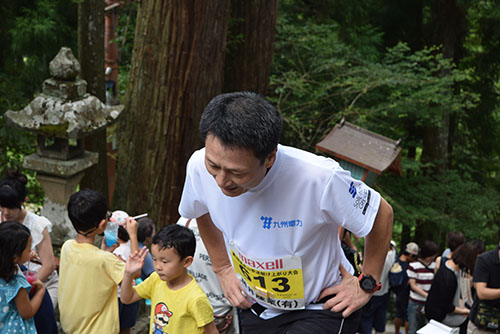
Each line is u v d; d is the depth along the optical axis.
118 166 7.64
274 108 1.62
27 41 8.41
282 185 1.81
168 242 2.79
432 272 6.90
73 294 3.37
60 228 5.09
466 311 6.10
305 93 10.80
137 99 7.34
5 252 2.91
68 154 5.13
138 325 5.30
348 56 11.23
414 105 10.54
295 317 2.06
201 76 7.21
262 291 2.04
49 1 8.77
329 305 1.98
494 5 13.20
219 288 4.05
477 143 15.45
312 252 1.93
